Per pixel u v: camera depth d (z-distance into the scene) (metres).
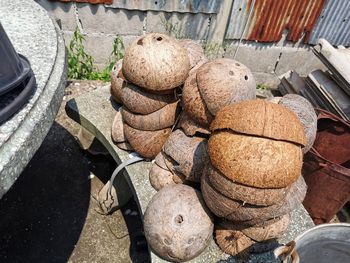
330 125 2.65
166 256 1.66
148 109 2.00
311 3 3.37
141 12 3.38
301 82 3.60
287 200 1.62
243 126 1.33
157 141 2.10
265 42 3.69
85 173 2.93
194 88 1.72
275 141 1.30
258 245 1.74
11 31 1.63
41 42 1.59
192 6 3.34
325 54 3.13
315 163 2.34
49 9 3.32
